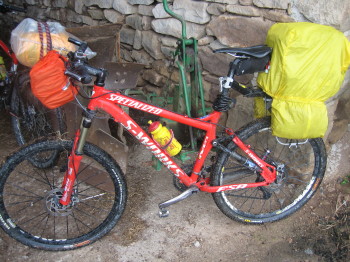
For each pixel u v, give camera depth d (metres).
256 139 2.79
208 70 3.03
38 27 2.27
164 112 1.95
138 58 3.69
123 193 2.12
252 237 2.34
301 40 1.83
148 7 3.32
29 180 2.74
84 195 2.39
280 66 1.88
